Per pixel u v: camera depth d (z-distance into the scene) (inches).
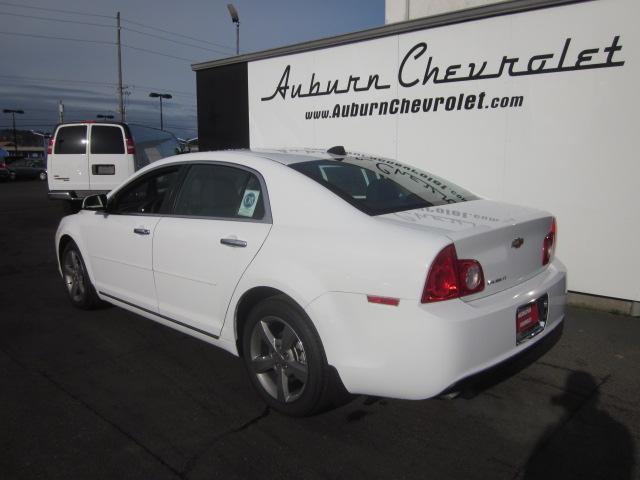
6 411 131.5
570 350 166.1
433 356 102.2
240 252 131.9
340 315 112.1
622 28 189.5
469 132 230.8
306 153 153.0
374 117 263.7
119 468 108.7
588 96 198.8
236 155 148.4
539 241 129.4
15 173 1222.3
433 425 124.7
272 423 125.8
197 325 146.9
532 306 119.6
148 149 518.9
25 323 194.7
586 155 202.2
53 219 483.5
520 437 119.3
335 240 116.1
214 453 114.0
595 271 205.0
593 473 106.5
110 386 144.7
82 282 201.2
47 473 107.1
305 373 120.6
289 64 297.3
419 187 144.1
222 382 147.2
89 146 443.8
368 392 111.7
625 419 126.3
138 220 166.9
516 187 220.7
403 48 247.6
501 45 216.8
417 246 105.3
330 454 113.5
